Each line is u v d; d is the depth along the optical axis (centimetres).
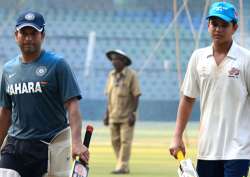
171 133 5938
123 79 3084
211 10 1493
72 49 8588
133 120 3069
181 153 1536
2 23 8581
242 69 1489
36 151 1467
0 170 1454
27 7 8738
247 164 1495
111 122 3097
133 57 8550
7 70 1469
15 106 1470
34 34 1434
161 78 8331
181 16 8438
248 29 7975
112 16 8881
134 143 4816
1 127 1516
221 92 1498
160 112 7850
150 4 8869
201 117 1527
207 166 1520
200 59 1520
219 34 1484
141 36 8681
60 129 1476
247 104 1505
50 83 1447
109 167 3262
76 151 1435
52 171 1472
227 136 1498
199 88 1538
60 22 8781
